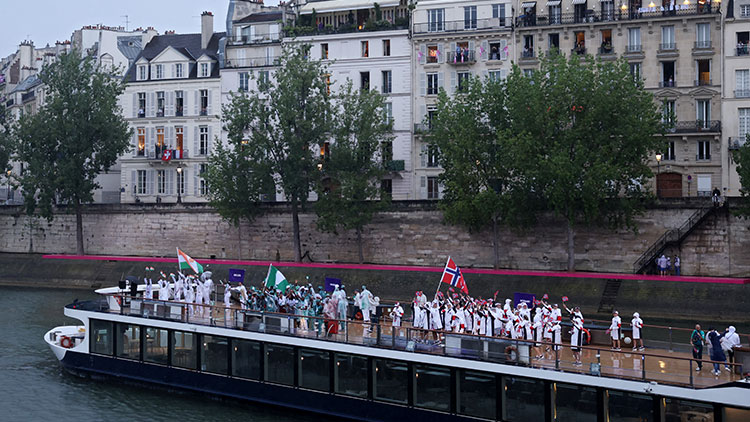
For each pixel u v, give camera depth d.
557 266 61.84
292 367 31.48
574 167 54.59
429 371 28.41
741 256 56.47
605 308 52.53
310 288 36.94
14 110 111.12
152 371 35.03
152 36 90.19
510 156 56.69
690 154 65.56
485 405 27.38
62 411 33.22
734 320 49.12
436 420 28.17
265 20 81.44
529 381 26.55
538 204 58.41
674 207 58.50
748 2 64.19
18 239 82.44
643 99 56.94
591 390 25.48
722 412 23.31
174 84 83.56
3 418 32.44
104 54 93.06
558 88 56.22
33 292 67.75
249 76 69.50
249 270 65.38
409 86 74.00
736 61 64.31
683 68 66.00
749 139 56.97
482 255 64.38
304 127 65.06
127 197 85.38
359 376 29.95
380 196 67.25
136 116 85.06
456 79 72.75
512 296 55.84
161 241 76.19
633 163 57.66
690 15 65.31
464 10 72.44
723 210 56.97
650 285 52.38
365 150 65.81
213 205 69.31
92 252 79.19
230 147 81.06
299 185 66.00
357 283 60.97
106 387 36.06
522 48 70.81
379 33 74.81
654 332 35.09
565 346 26.06
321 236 69.94
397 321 32.03
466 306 31.91
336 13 80.00
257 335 32.09
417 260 66.50
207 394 33.81
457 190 59.41
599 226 59.47
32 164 72.81
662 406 24.31
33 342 45.47
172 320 34.50
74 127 72.44
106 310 36.75
